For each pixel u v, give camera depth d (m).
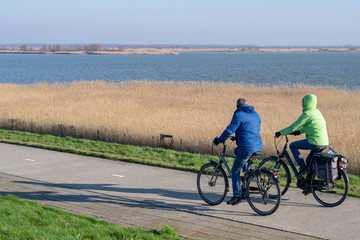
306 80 71.00
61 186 8.96
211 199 7.91
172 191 8.63
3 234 5.77
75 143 15.04
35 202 7.58
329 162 7.52
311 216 7.09
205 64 152.88
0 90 35.06
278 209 7.49
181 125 17.55
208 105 26.88
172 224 6.76
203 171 8.03
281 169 10.43
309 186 7.81
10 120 19.36
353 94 34.22
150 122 18.52
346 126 17.78
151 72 100.38
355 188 8.68
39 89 36.66
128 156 12.56
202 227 6.62
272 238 6.14
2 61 194.75
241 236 6.23
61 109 23.09
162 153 13.02
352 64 147.38
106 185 9.05
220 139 7.66
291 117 20.55
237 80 71.38
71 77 81.94
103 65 146.38
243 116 7.49
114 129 16.89
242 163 7.55
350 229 6.48
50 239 5.64
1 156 12.10
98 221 6.71
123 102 27.25
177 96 33.03
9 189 8.70
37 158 11.84
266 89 37.91
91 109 23.52
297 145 7.99
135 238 5.85
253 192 7.41
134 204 7.79
